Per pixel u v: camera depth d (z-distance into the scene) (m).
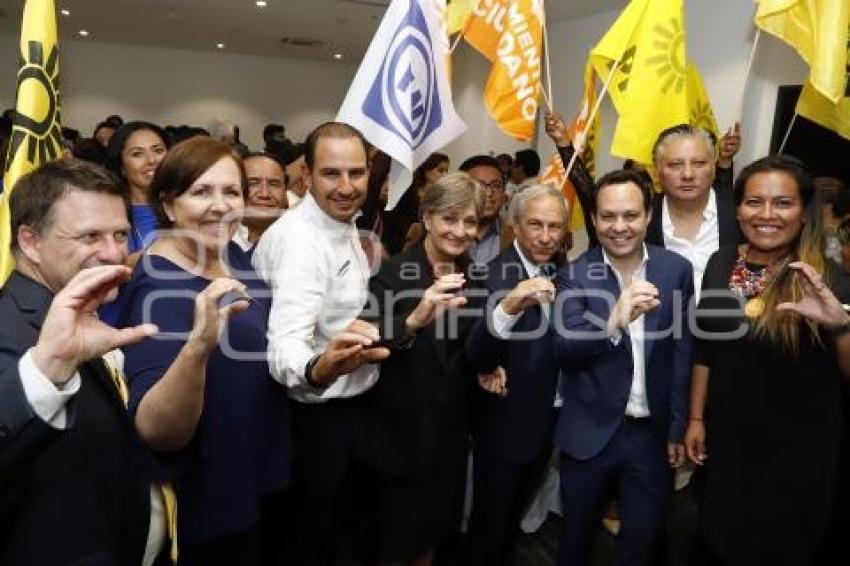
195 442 1.25
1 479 0.81
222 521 1.35
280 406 1.54
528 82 2.50
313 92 12.17
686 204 2.32
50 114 1.66
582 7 6.19
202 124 11.60
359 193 1.67
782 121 4.34
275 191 2.46
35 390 0.79
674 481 2.11
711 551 1.79
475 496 2.12
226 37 9.73
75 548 0.92
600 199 1.79
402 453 1.77
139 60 11.08
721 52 4.88
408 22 1.98
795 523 1.63
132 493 1.05
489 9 2.56
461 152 8.42
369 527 1.96
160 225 1.39
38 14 1.64
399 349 1.69
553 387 2.00
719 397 1.72
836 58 2.20
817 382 1.59
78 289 0.81
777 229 1.65
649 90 2.57
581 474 1.86
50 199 0.94
